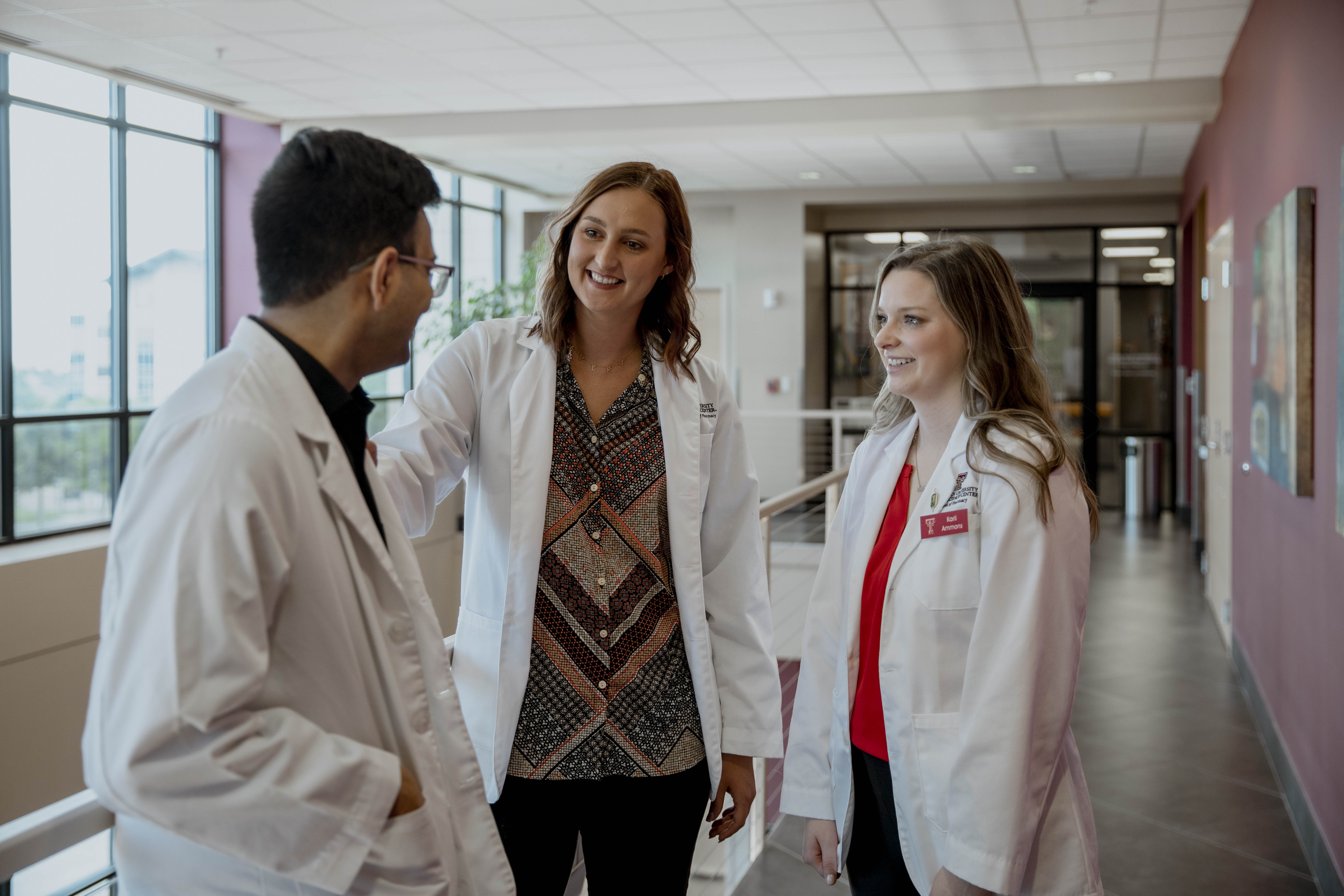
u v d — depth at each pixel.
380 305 0.93
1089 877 1.36
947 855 1.28
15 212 6.24
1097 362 10.62
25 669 5.13
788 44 5.70
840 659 1.53
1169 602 6.48
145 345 7.27
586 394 1.44
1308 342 3.12
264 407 0.87
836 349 11.34
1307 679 3.15
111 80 6.51
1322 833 2.83
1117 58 5.81
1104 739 4.01
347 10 5.24
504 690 1.33
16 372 6.22
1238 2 4.78
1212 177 6.75
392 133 7.63
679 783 1.42
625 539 1.40
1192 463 8.95
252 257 7.93
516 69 6.29
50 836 0.81
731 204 10.80
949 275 1.41
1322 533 2.96
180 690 0.77
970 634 1.33
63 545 5.72
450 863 0.99
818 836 1.57
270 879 0.86
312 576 0.90
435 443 1.35
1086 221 10.56
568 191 10.98
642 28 5.46
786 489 10.75
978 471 1.32
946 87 6.57
